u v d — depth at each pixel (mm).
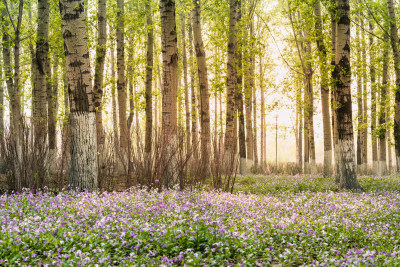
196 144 11664
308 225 6906
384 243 6398
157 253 5414
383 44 20891
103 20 15844
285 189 14250
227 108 17906
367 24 24875
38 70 13656
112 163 11047
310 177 19719
